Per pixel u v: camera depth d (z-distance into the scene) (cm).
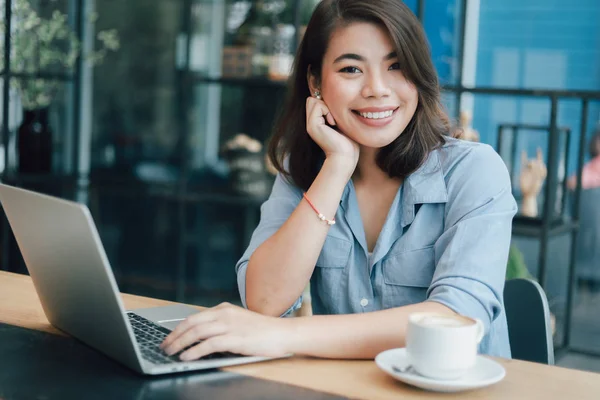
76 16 402
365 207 151
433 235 142
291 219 136
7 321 126
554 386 100
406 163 143
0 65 346
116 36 427
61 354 109
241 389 96
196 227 429
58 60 389
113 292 95
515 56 343
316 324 111
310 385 98
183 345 107
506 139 327
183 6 415
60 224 100
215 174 415
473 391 97
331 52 140
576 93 276
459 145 146
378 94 135
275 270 135
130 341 98
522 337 137
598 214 323
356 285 146
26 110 356
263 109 406
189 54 388
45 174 361
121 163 432
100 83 430
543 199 296
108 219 439
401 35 135
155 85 425
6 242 360
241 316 110
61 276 107
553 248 317
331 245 147
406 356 102
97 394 93
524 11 339
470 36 345
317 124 141
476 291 123
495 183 138
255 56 358
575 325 323
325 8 141
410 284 143
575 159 328
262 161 369
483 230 132
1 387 95
